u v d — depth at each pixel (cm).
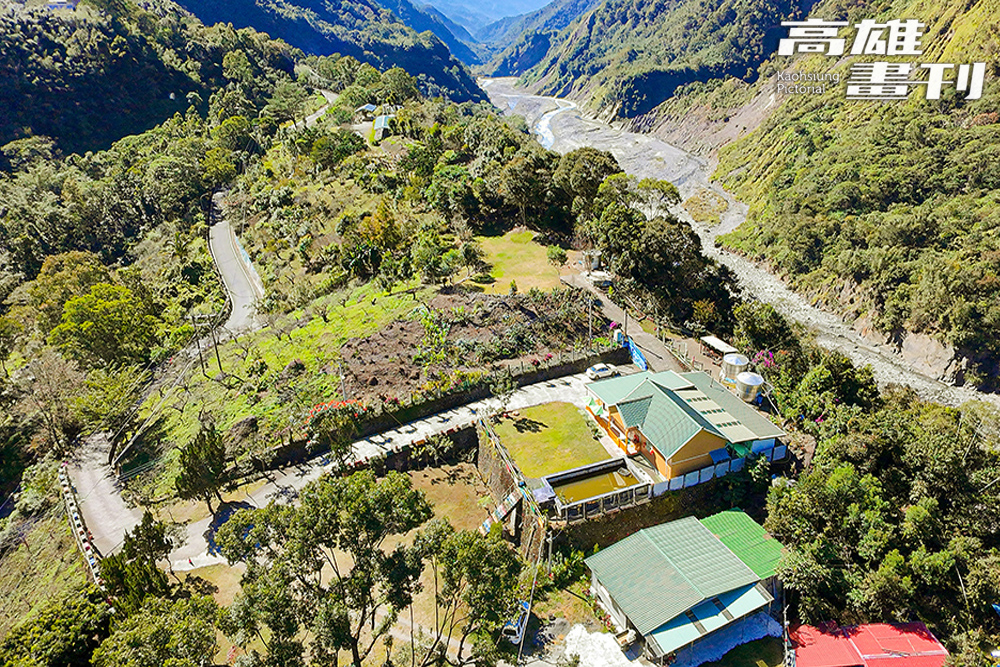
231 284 8931
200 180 12631
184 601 2769
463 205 8550
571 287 6562
